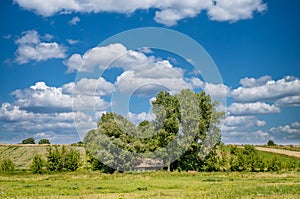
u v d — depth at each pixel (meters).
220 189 29.00
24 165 78.81
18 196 25.94
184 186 33.41
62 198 24.22
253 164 62.09
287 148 91.31
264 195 23.66
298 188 27.69
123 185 34.81
